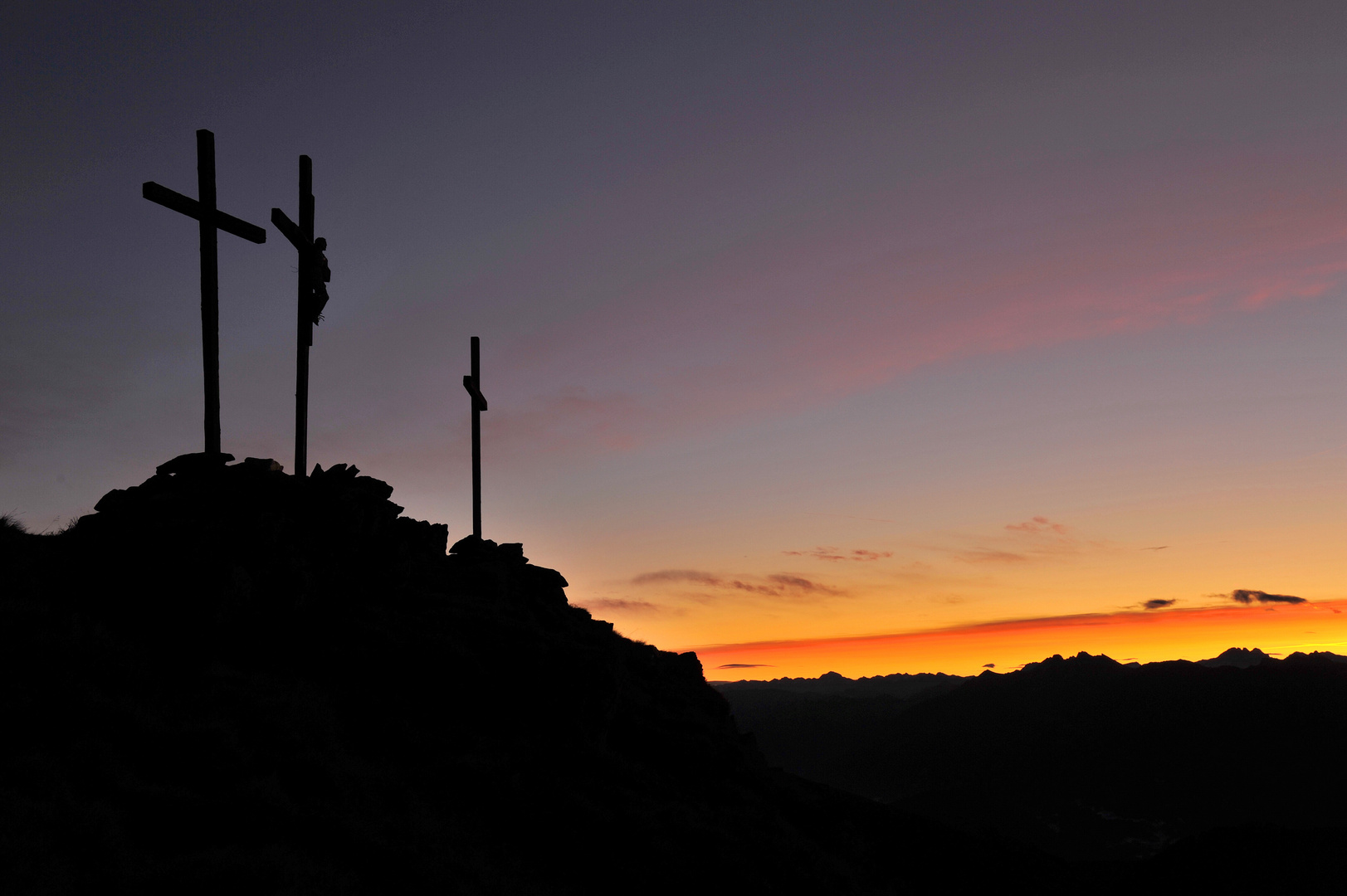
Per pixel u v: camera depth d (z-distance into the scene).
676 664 37.16
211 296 22.14
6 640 15.70
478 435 36.53
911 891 26.48
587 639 28.70
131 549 19.52
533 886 15.36
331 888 12.00
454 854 15.07
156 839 12.15
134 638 17.92
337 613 22.45
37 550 19.61
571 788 19.97
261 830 13.11
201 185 21.94
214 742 15.19
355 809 15.18
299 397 25.58
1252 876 37.44
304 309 25.53
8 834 10.71
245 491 22.45
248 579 20.02
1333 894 34.94
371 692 20.50
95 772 13.02
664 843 19.11
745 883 18.72
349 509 24.39
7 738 13.16
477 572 28.61
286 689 18.59
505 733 21.31
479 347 37.09
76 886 10.28
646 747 26.28
